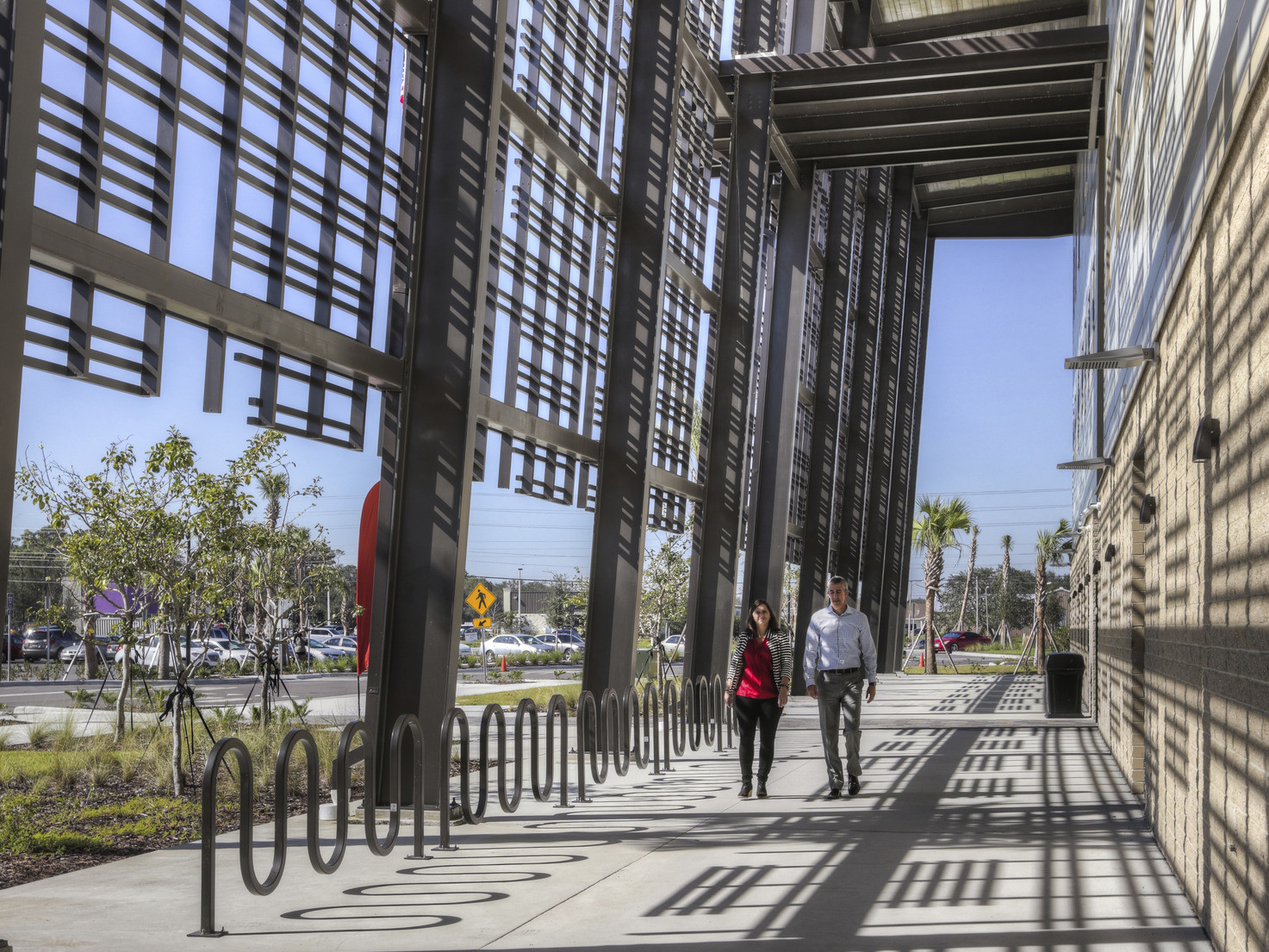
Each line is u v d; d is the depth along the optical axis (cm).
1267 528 353
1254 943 385
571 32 1188
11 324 462
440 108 867
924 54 1653
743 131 1666
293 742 518
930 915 536
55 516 1018
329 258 768
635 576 1245
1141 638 989
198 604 1020
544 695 2231
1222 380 445
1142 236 840
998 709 1997
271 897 567
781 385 1923
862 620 932
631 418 1265
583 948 477
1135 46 942
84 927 505
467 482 843
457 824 782
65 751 1135
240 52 664
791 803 886
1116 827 779
